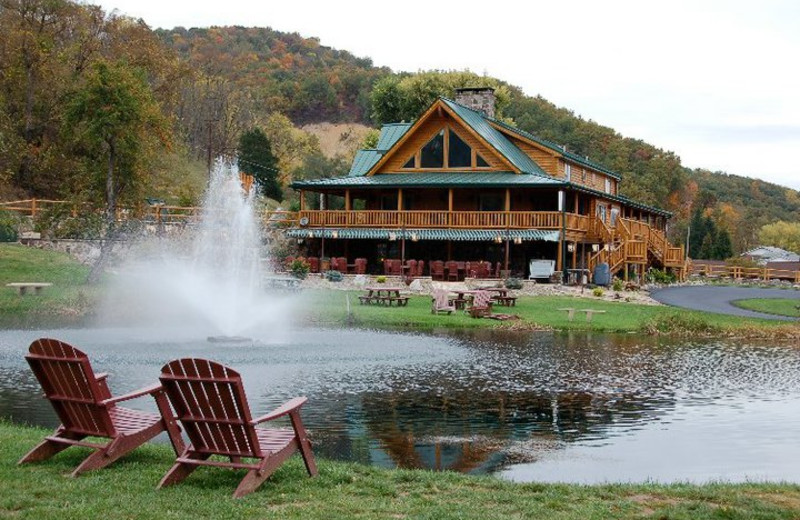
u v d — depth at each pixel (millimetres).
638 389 15617
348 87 135000
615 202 52125
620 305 33719
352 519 6723
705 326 27156
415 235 41812
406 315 27781
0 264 33125
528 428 11961
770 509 7348
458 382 15766
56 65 51594
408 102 78000
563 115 119625
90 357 17688
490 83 78250
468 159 45031
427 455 10258
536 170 45594
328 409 12930
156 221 41781
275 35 157625
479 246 44219
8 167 49125
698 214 99000
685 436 11648
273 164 70188
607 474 9516
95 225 37312
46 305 27078
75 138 36906
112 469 8180
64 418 8445
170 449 9305
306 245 45750
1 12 51719
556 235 40375
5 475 7828
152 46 61250
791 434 11844
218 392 7414
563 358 19750
